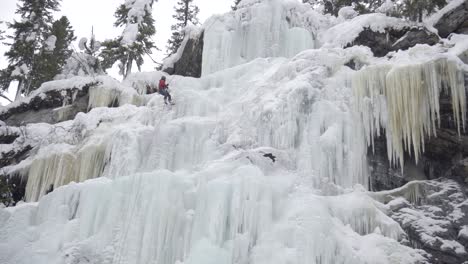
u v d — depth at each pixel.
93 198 11.36
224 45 18.55
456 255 10.51
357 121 12.83
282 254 9.59
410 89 12.41
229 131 13.55
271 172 11.69
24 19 27.52
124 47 24.36
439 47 13.61
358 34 15.89
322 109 12.71
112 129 16.09
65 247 10.83
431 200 11.98
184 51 21.31
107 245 10.52
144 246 9.94
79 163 15.57
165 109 15.29
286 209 10.65
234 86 16.11
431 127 12.77
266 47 18.62
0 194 15.89
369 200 11.30
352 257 9.90
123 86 19.81
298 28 18.98
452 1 16.69
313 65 14.18
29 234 11.70
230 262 9.59
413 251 10.53
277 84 14.31
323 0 27.50
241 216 10.17
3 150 17.94
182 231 10.34
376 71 13.05
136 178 11.04
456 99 12.05
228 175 11.10
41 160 16.00
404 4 18.06
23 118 20.80
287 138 12.38
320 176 11.83
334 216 10.82
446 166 13.12
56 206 11.87
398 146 12.38
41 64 25.44
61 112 19.94
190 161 13.03
